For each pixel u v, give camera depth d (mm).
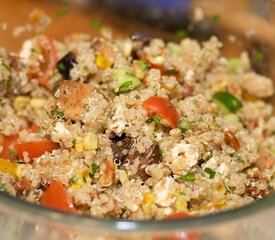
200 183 297
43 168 302
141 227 229
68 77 363
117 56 364
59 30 446
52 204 280
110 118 319
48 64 374
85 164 301
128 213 286
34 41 399
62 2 458
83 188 286
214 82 395
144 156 306
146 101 319
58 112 325
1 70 354
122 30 456
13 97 368
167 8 460
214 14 442
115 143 312
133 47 376
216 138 323
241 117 379
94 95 324
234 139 334
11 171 307
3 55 375
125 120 313
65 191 282
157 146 310
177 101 351
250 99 405
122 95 329
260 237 256
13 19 435
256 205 243
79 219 230
